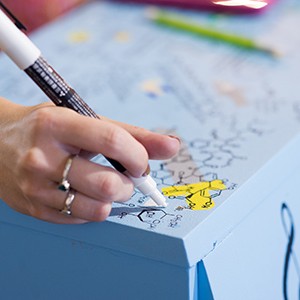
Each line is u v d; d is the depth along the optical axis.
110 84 1.13
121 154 0.70
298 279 0.92
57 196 0.72
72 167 0.71
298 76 1.14
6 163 0.74
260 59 1.21
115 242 0.76
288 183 0.92
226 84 1.12
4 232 0.84
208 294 0.75
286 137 0.93
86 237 0.77
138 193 0.81
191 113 1.02
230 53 1.24
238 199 0.79
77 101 0.74
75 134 0.70
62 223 0.76
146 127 0.98
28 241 0.83
